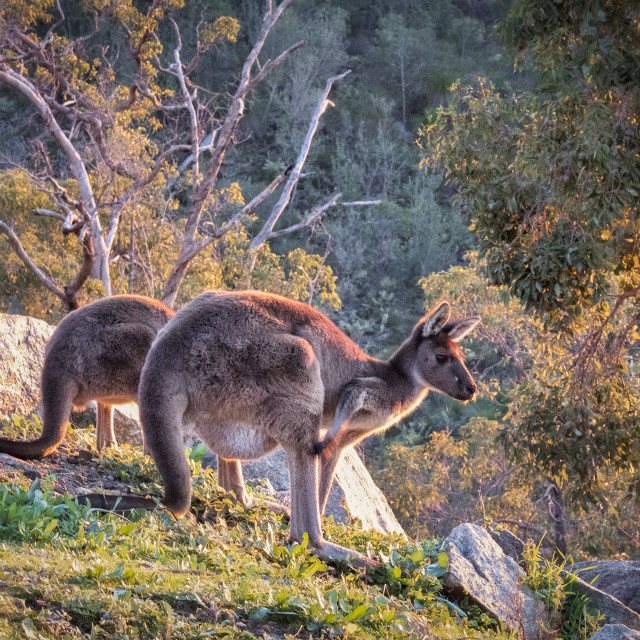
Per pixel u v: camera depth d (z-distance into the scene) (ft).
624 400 93.61
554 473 96.02
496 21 61.98
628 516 142.31
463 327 49.19
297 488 40.91
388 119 389.19
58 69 177.47
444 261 329.31
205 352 38.60
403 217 340.80
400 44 398.62
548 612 45.73
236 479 46.70
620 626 39.42
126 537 34.91
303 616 30.19
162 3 169.27
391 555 43.70
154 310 50.93
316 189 367.25
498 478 168.25
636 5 51.13
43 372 47.26
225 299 40.75
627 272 74.59
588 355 90.94
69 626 24.66
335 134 386.11
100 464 47.96
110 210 173.47
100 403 52.65
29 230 179.32
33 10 170.09
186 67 180.86
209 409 39.17
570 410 91.76
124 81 228.22
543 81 59.11
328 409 44.75
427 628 35.29
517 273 67.77
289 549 39.99
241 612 29.45
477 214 69.62
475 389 48.93
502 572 47.14
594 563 59.88
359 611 31.42
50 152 273.95
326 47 396.98
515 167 65.00
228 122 147.02
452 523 174.50
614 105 59.88
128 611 26.32
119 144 171.12
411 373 48.73
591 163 57.06
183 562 33.22
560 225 64.75
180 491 36.68
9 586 25.99
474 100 70.08
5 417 56.08
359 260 324.19
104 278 158.30
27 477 43.14
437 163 73.46
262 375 39.37
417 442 232.53
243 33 376.89
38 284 175.83
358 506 64.44
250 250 168.66
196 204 146.92
